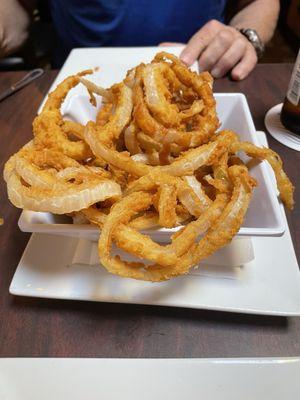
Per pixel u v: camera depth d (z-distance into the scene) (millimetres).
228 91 381
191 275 198
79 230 175
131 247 161
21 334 189
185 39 539
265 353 179
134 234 164
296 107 301
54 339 187
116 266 163
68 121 226
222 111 257
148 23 519
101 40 542
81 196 164
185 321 191
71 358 171
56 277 201
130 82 224
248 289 192
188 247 166
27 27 591
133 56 404
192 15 517
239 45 401
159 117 204
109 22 523
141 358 174
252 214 193
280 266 202
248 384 160
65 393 161
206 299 188
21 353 182
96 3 508
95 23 529
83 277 201
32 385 163
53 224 179
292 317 190
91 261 204
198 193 187
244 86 387
